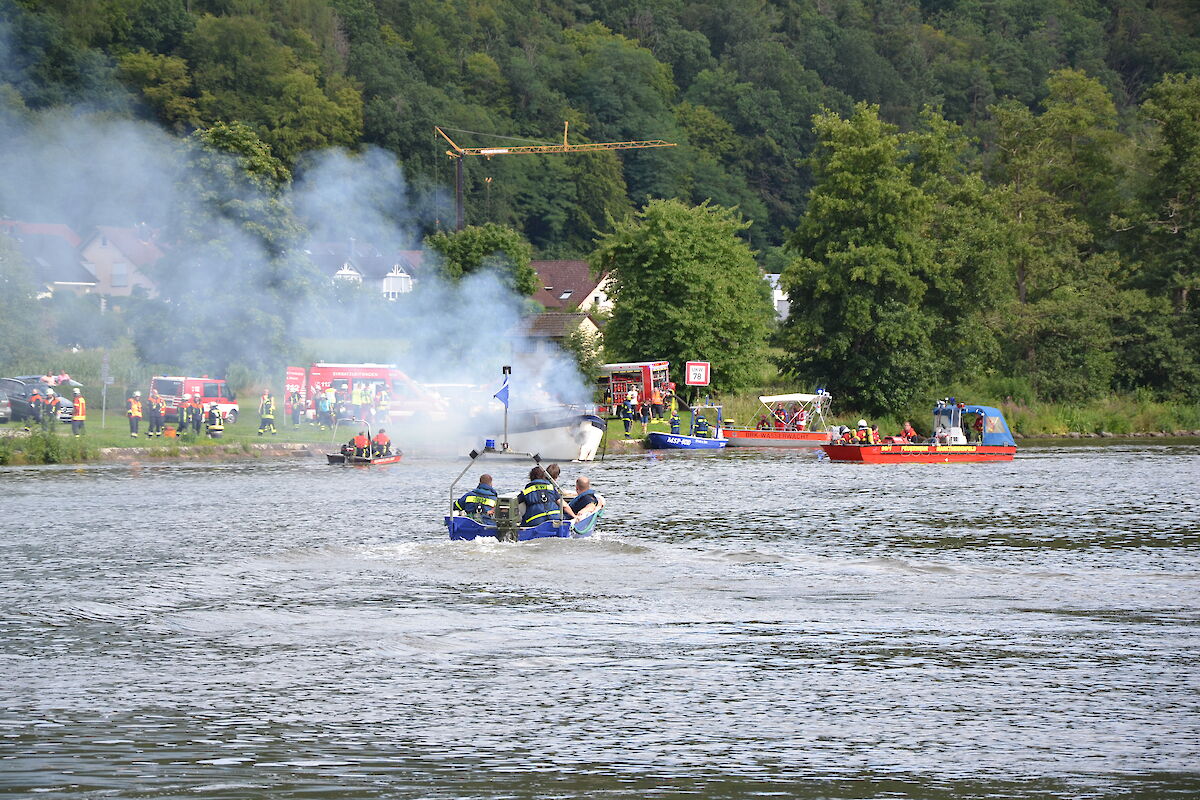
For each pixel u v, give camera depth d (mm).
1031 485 135500
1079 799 37531
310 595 67375
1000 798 37562
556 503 85125
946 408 183625
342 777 39219
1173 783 38750
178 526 95688
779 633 58188
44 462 152375
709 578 72375
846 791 38125
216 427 167875
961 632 58375
